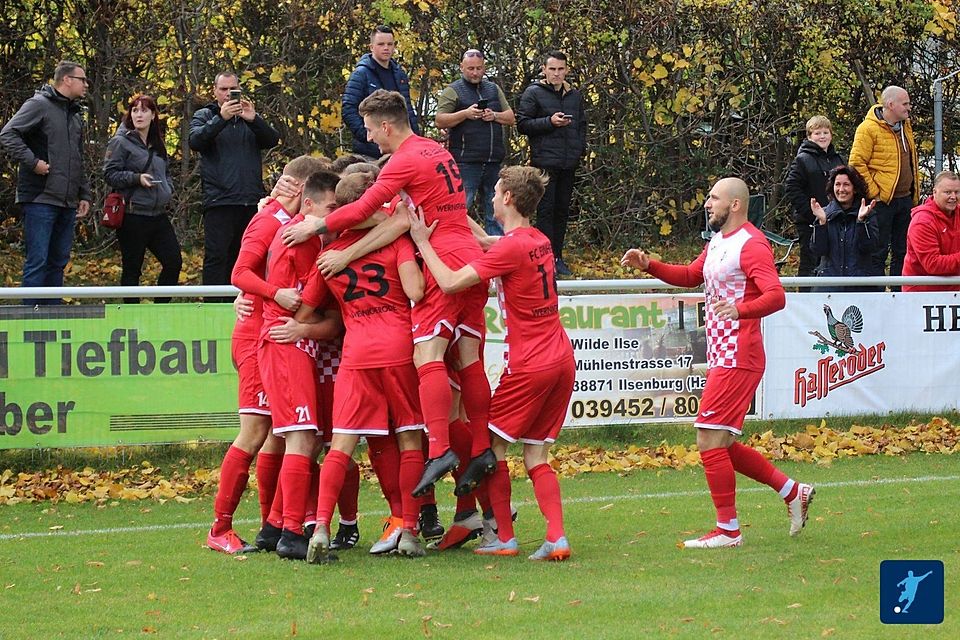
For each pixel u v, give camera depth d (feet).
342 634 63.26
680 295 123.85
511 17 180.86
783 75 192.34
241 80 168.55
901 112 151.84
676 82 187.52
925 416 131.64
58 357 111.04
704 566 77.92
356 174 83.20
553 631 62.95
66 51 167.32
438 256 81.66
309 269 83.30
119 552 85.97
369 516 99.55
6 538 91.66
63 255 134.72
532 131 157.89
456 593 71.67
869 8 194.59
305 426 81.87
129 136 136.87
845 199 140.05
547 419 82.33
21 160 129.49
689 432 127.54
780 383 126.82
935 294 131.64
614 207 188.14
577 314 121.39
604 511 98.94
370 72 142.20
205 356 113.91
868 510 96.48
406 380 81.56
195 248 174.91
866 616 64.95
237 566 80.28
